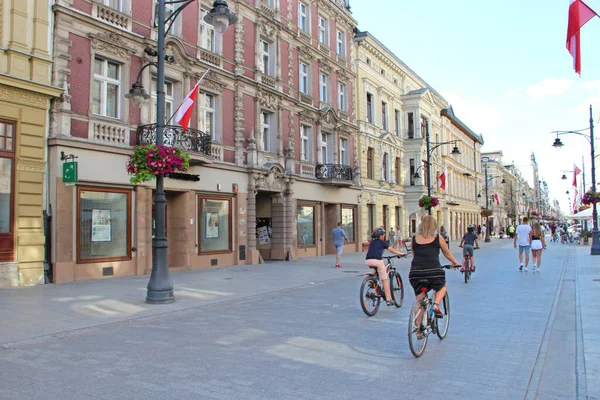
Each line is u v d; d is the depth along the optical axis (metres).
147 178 10.95
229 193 21.02
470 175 64.94
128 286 13.52
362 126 33.12
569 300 11.38
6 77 13.08
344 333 7.96
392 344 7.20
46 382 5.46
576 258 23.77
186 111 15.27
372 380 5.50
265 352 6.76
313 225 27.17
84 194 15.05
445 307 7.59
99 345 7.28
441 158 51.22
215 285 14.17
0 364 6.23
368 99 35.16
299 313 9.92
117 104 16.48
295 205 25.19
